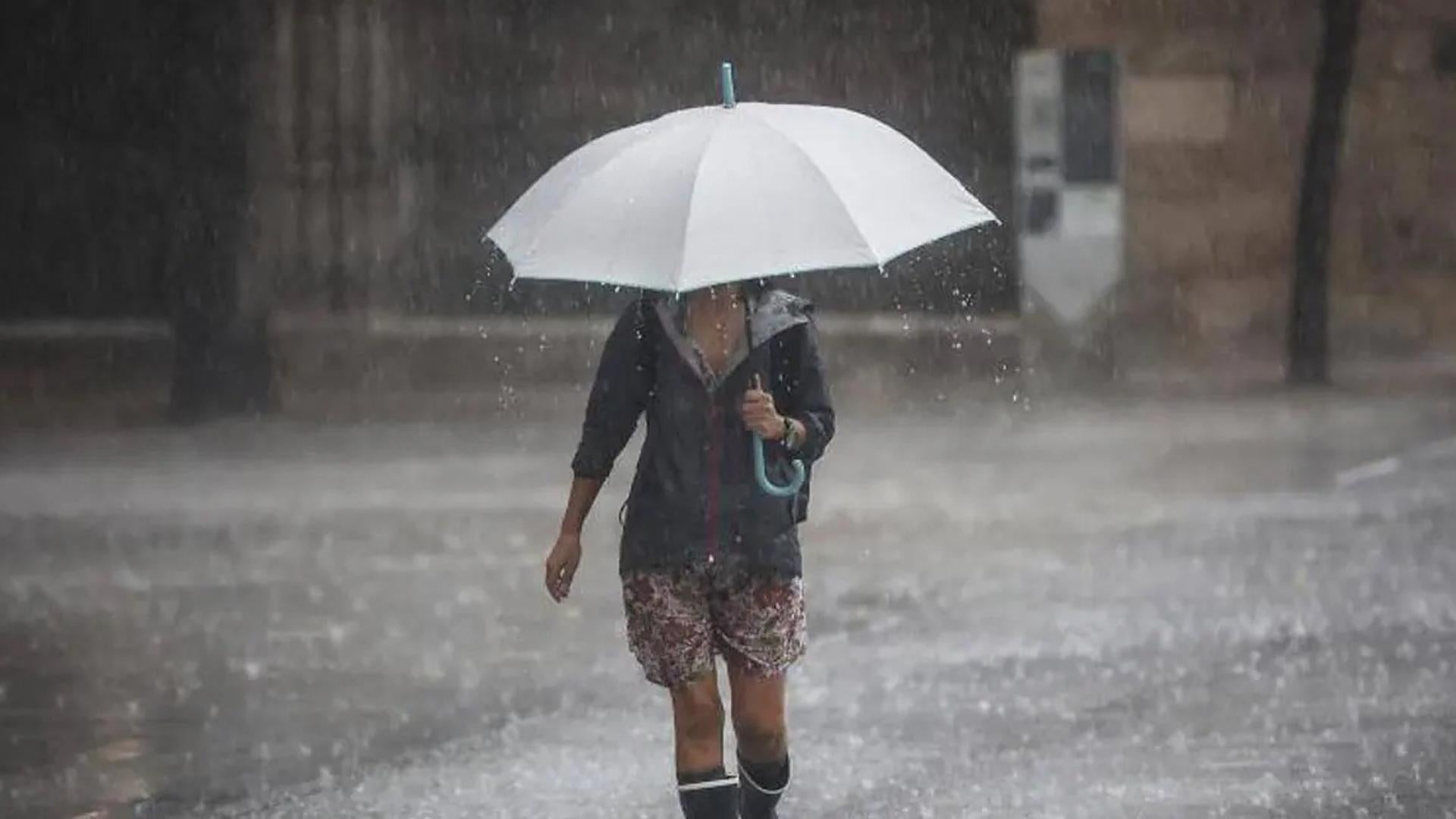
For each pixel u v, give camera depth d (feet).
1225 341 253.65
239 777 78.23
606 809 72.84
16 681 96.27
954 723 85.05
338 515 152.56
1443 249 253.65
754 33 249.14
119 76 244.01
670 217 55.36
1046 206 238.48
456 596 118.52
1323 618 107.34
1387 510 145.48
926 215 56.80
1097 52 238.68
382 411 227.40
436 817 72.02
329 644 104.94
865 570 125.80
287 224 235.20
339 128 235.81
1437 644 100.17
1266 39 252.01
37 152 244.63
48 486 169.99
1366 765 77.30
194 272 223.10
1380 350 254.06
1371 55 253.44
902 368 240.94
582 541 139.13
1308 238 240.12
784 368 58.03
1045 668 96.12
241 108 222.07
